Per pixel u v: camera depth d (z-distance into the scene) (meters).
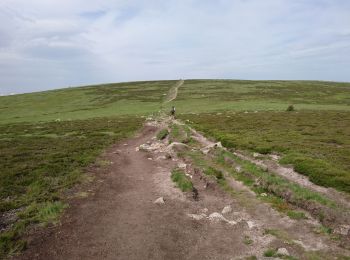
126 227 17.38
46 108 116.25
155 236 16.38
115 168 30.17
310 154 31.52
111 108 107.25
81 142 44.97
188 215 18.98
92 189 23.58
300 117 69.94
